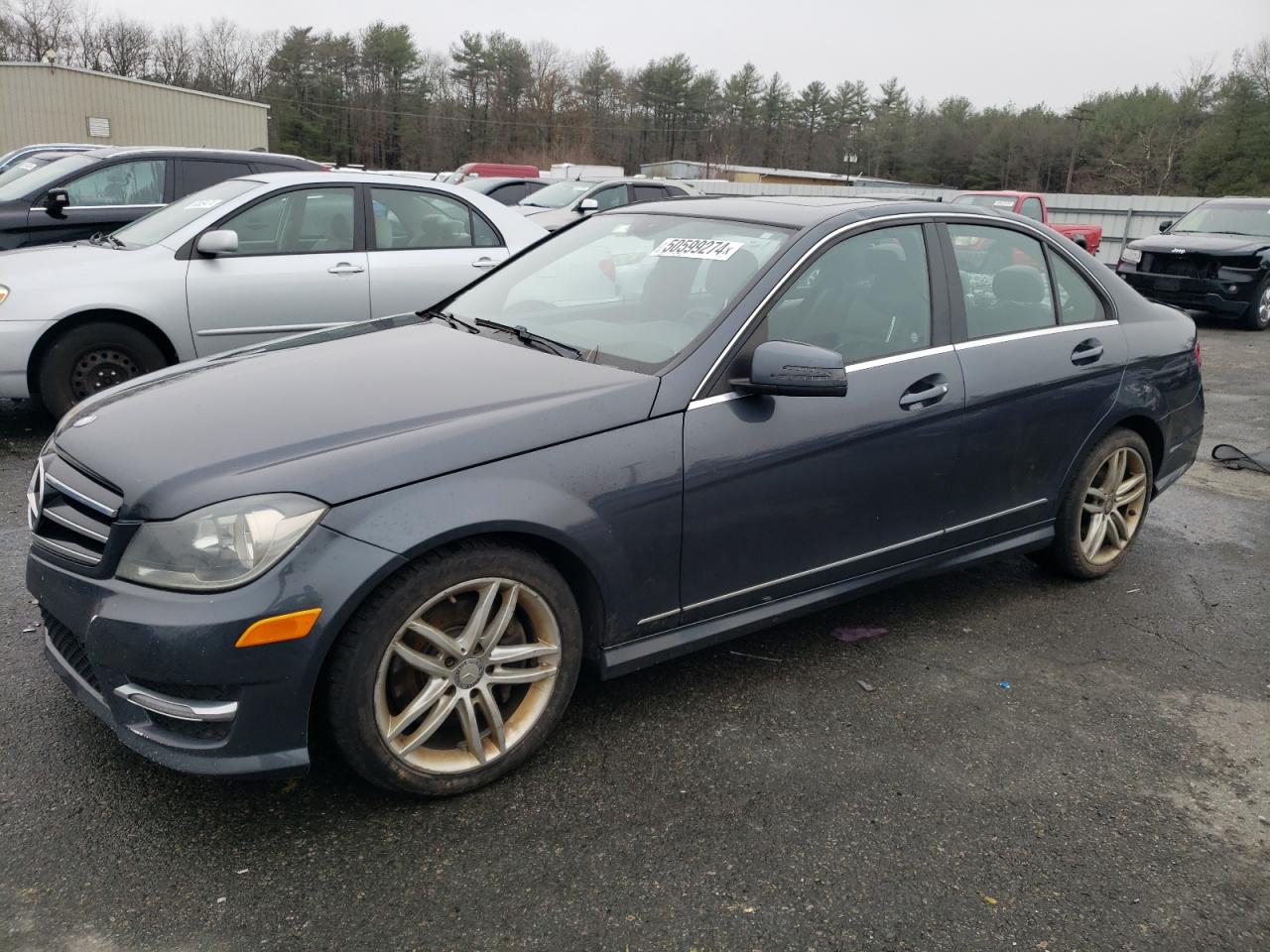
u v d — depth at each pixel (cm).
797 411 311
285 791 269
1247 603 430
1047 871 251
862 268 342
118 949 212
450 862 244
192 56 7875
